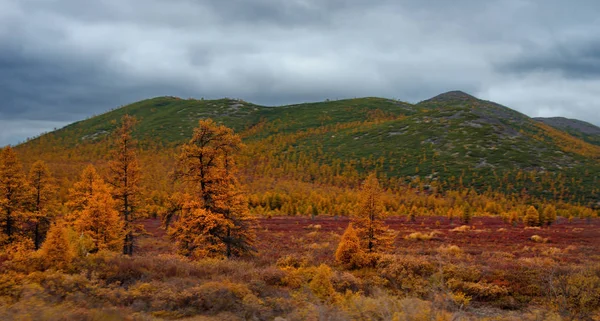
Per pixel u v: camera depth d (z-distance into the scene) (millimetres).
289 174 147625
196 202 21438
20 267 13430
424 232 50656
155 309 11242
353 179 144250
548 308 12680
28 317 8977
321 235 48344
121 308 10898
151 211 70562
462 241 42156
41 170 31562
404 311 7711
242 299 12172
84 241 21984
